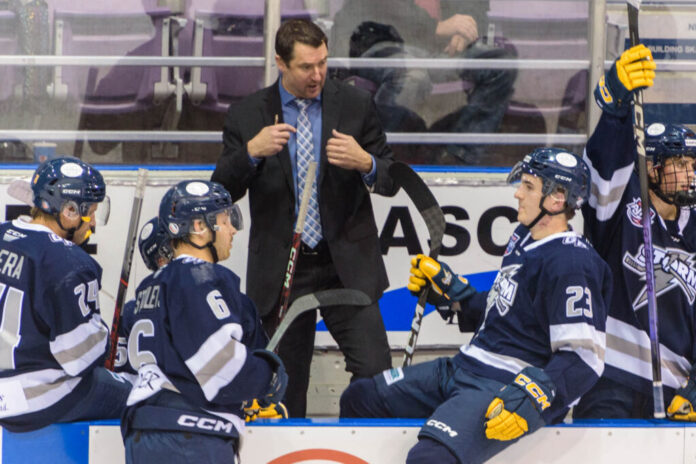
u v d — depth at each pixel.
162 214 10.31
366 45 16.06
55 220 11.18
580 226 15.99
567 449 10.82
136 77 15.89
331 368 15.84
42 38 15.72
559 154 10.75
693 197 11.52
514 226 16.08
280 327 11.24
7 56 15.72
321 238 13.36
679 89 16.56
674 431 10.91
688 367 11.82
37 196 11.10
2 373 10.75
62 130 15.91
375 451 10.84
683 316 11.74
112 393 11.17
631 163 11.32
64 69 15.80
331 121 13.30
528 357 10.67
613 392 11.88
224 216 10.39
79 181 11.15
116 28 15.77
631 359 11.73
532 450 10.80
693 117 16.52
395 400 11.56
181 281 9.86
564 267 10.28
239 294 10.17
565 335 10.15
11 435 10.88
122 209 15.69
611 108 11.04
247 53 15.92
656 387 11.22
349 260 13.16
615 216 11.77
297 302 11.34
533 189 10.71
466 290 12.16
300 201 13.34
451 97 16.25
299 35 12.65
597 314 10.29
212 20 15.82
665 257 11.74
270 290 13.19
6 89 15.78
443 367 11.42
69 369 10.65
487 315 11.20
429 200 12.55
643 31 16.41
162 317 9.90
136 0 15.71
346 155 12.57
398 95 16.19
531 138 16.42
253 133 13.33
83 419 11.05
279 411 12.02
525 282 10.58
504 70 16.23
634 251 11.69
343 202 13.26
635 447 10.88
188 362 9.69
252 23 15.85
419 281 12.34
